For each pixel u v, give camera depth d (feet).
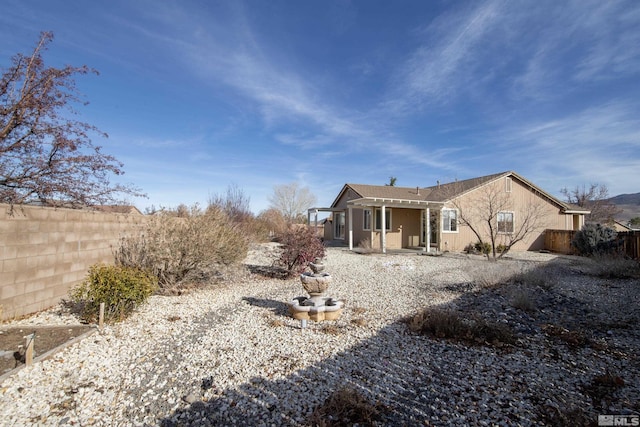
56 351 12.52
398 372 11.46
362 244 60.08
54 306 18.52
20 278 16.48
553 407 9.31
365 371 11.52
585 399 9.78
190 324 16.80
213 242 24.56
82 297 18.54
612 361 12.51
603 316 18.30
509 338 14.64
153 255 22.98
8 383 10.19
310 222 75.77
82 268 20.59
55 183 22.94
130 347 13.61
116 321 16.53
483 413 9.02
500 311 19.08
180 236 23.27
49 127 22.66
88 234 21.09
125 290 16.69
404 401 9.63
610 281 28.12
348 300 22.21
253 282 29.45
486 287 25.21
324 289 18.61
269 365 12.00
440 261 42.42
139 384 10.62
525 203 59.82
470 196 56.59
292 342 14.29
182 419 8.76
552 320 17.63
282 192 141.08
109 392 10.09
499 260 42.37
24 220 16.69
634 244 39.68
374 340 14.55
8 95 21.52
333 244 71.10
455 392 10.14
